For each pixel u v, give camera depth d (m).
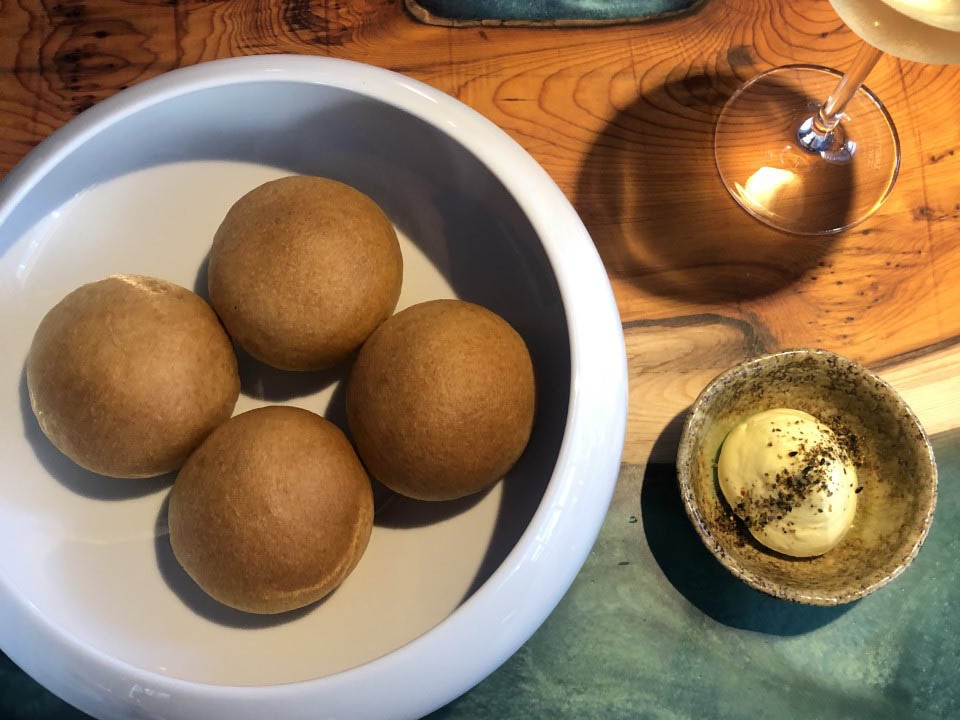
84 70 0.32
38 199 0.27
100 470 0.25
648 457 0.30
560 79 0.32
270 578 0.23
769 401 0.30
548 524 0.23
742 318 0.31
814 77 0.34
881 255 0.32
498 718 0.28
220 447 0.24
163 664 0.25
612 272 0.31
